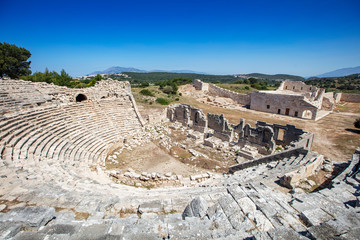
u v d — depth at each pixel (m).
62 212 7.96
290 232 5.62
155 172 20.42
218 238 5.80
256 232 6.17
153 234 5.99
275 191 10.37
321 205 8.47
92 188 12.47
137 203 9.71
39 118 22.48
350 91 89.12
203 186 14.99
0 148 15.12
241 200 8.57
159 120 38.75
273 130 24.28
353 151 26.36
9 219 6.57
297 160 16.44
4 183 10.55
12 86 26.45
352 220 6.96
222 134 29.28
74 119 26.44
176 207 9.34
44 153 17.11
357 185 11.00
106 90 37.16
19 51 48.69
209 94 75.88
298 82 69.31
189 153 25.27
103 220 7.08
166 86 84.81
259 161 19.75
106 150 24.08
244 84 96.81
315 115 44.47
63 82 50.59
